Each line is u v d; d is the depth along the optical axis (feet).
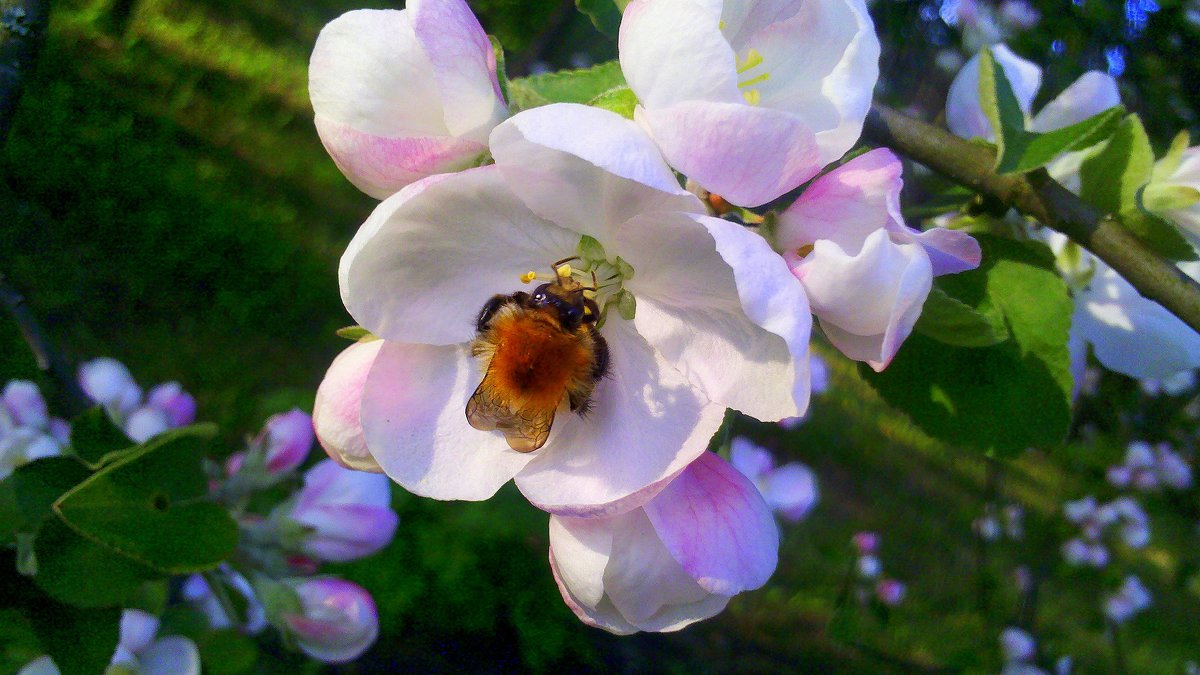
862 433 1.81
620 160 0.28
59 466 0.36
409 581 1.30
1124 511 1.51
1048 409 0.35
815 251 0.29
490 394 0.32
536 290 0.32
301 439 0.49
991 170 0.34
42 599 0.35
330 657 0.49
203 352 1.41
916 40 0.87
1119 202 0.34
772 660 1.44
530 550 1.40
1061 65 0.83
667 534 0.31
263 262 1.54
